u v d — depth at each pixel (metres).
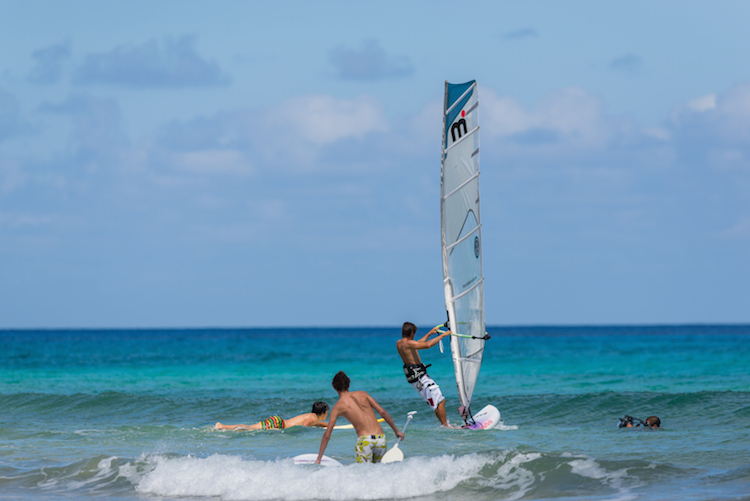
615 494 8.65
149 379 29.66
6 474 10.83
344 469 9.80
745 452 11.05
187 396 21.72
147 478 10.11
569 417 16.36
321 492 9.18
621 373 29.89
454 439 12.95
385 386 24.80
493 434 13.61
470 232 14.23
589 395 18.41
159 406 19.22
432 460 10.08
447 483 9.37
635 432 13.78
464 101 14.03
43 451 12.71
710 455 10.90
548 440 12.75
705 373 29.19
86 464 10.99
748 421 14.87
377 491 9.11
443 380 26.83
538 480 9.35
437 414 14.48
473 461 10.02
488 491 9.05
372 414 10.46
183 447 12.98
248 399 20.47
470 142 14.16
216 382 27.83
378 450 10.27
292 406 19.14
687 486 8.88
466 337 14.24
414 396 21.28
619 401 17.62
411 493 9.06
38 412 18.58
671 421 15.45
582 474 9.52
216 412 18.42
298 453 12.16
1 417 17.94
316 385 26.05
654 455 10.97
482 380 27.11
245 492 9.37
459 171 14.07
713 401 17.11
